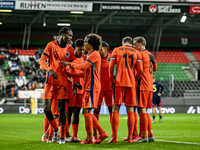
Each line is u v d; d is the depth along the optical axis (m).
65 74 9.32
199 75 44.88
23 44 46.59
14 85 36.06
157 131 14.44
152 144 9.21
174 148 8.32
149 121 10.11
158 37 47.03
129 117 9.73
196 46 53.16
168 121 22.20
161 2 34.69
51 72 8.92
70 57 9.60
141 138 9.91
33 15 39.34
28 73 40.03
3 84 36.41
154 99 21.28
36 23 45.22
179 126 17.66
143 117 9.92
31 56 44.59
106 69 10.90
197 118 25.75
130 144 9.19
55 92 9.39
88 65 9.20
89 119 9.38
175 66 46.34
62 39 9.36
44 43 49.62
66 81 9.32
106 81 10.87
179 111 35.41
